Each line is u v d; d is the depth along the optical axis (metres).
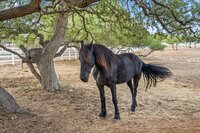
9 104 5.85
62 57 22.86
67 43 9.05
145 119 6.11
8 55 18.59
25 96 8.18
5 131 4.86
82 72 5.37
